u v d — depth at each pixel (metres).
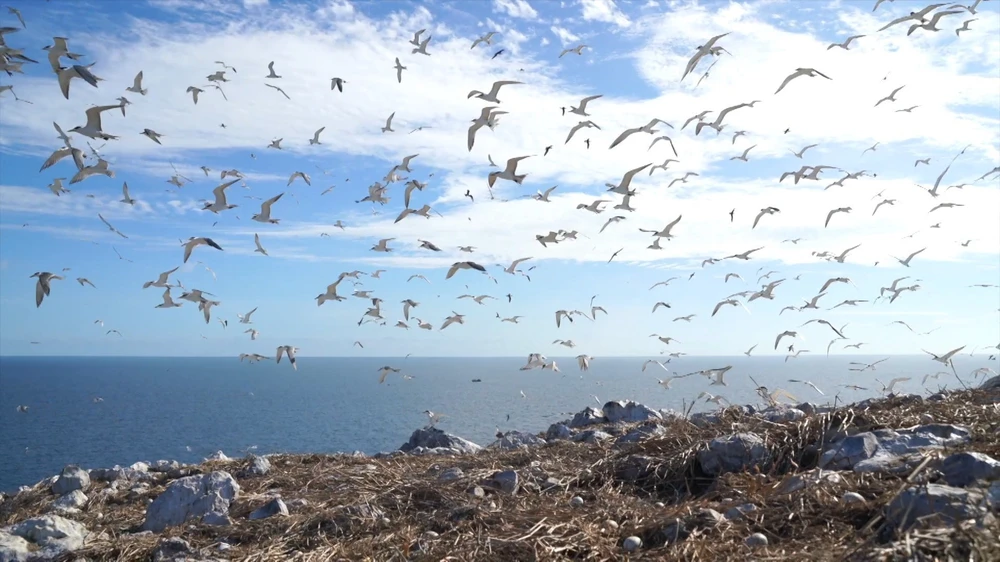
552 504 8.66
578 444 12.30
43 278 12.89
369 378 141.62
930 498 6.01
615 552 6.85
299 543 8.11
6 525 9.94
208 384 122.06
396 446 33.09
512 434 15.05
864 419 9.30
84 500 11.19
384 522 8.47
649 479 9.34
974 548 5.22
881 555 5.38
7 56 13.23
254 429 44.72
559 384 77.62
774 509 7.11
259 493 10.58
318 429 42.22
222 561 7.66
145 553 8.23
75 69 13.15
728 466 8.90
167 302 16.77
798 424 9.46
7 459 36.56
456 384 105.25
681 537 6.91
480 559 6.89
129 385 120.75
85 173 14.73
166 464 13.98
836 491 7.18
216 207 15.51
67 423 54.03
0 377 162.62
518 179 14.37
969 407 9.66
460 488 9.61
